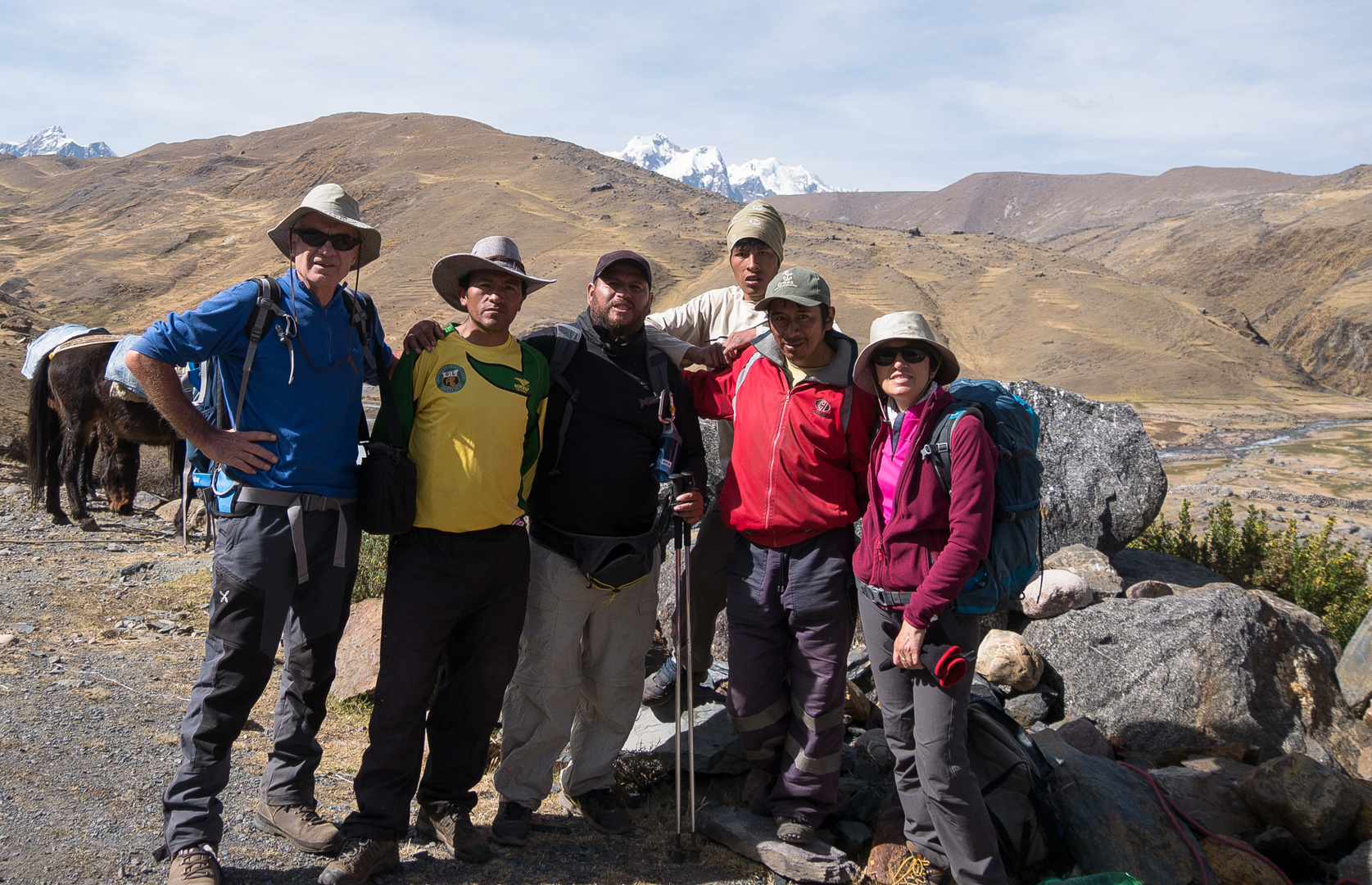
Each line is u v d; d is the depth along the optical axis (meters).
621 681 4.06
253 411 3.21
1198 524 15.33
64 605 7.08
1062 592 5.38
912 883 3.62
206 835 3.18
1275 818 4.05
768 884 3.74
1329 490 31.56
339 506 3.33
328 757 4.69
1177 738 4.78
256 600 3.18
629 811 4.25
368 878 3.36
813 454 3.71
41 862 3.20
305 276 3.26
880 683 3.64
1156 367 113.31
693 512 3.82
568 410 3.73
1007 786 3.88
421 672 3.45
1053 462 6.52
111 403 9.99
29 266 191.88
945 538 3.45
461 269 3.51
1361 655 5.01
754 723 3.92
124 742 4.38
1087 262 173.88
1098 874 3.62
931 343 3.41
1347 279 176.38
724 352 4.06
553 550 3.84
